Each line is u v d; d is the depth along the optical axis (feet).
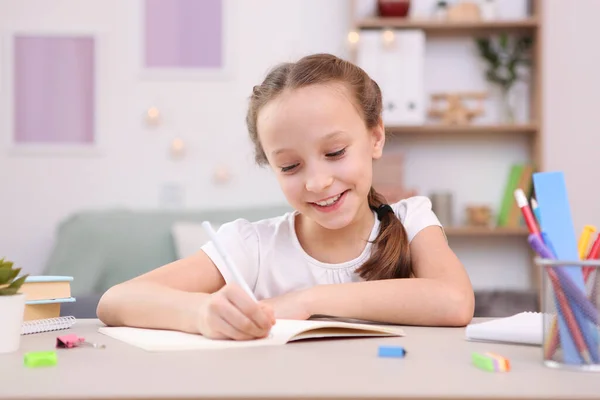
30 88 12.27
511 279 12.02
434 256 4.18
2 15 12.27
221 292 2.90
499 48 12.05
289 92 3.80
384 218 4.44
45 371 2.24
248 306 2.80
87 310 5.59
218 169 12.30
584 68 12.28
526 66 12.19
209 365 2.31
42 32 12.28
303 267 4.55
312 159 3.81
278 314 3.55
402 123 11.55
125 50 12.32
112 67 12.30
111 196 12.26
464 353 2.58
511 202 11.62
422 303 3.56
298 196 3.91
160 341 2.83
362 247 4.50
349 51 11.85
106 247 10.67
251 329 2.81
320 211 3.95
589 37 12.27
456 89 12.16
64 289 3.67
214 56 12.37
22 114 12.25
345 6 12.33
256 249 4.62
